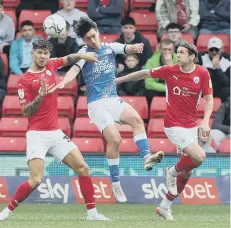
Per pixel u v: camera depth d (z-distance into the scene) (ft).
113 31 198.29
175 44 187.52
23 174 159.43
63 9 195.00
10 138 172.65
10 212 122.72
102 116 128.26
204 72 124.26
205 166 161.17
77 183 159.43
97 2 199.00
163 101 178.09
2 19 196.54
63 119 175.63
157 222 120.88
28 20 190.80
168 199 127.34
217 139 172.35
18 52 188.34
